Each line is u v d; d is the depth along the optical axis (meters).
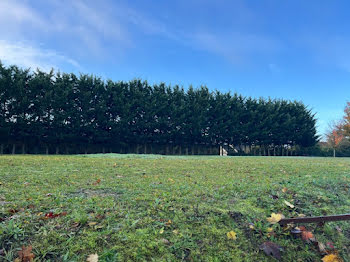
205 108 20.88
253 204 2.56
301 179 3.90
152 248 1.67
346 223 2.29
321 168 5.73
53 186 3.08
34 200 2.38
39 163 5.56
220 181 3.69
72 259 1.49
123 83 18.59
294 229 2.08
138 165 5.80
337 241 2.05
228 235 1.92
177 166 5.77
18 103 14.45
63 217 1.96
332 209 2.60
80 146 16.77
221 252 1.75
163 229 1.91
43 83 15.25
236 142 22.77
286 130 24.22
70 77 16.67
